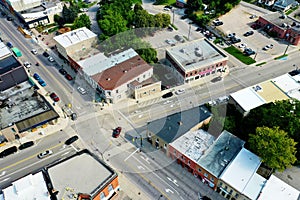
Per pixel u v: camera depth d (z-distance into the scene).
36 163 84.38
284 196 69.62
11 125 87.94
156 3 167.12
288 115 81.50
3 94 100.06
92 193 66.44
